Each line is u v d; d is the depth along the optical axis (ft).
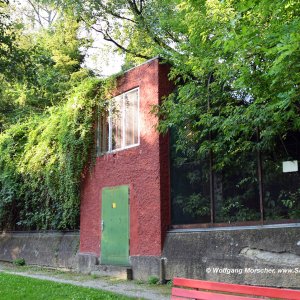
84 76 77.56
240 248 30.42
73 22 79.15
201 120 31.35
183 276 33.65
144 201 37.91
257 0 19.40
